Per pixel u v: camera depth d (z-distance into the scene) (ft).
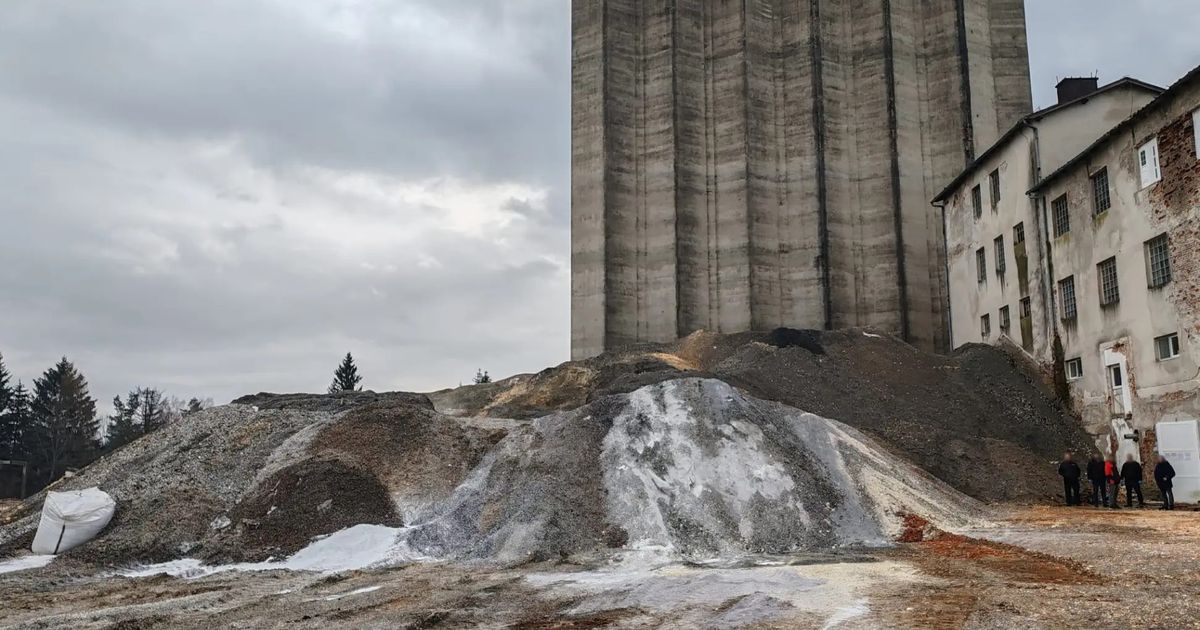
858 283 167.02
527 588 44.98
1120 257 87.97
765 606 37.24
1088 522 64.03
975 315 125.29
